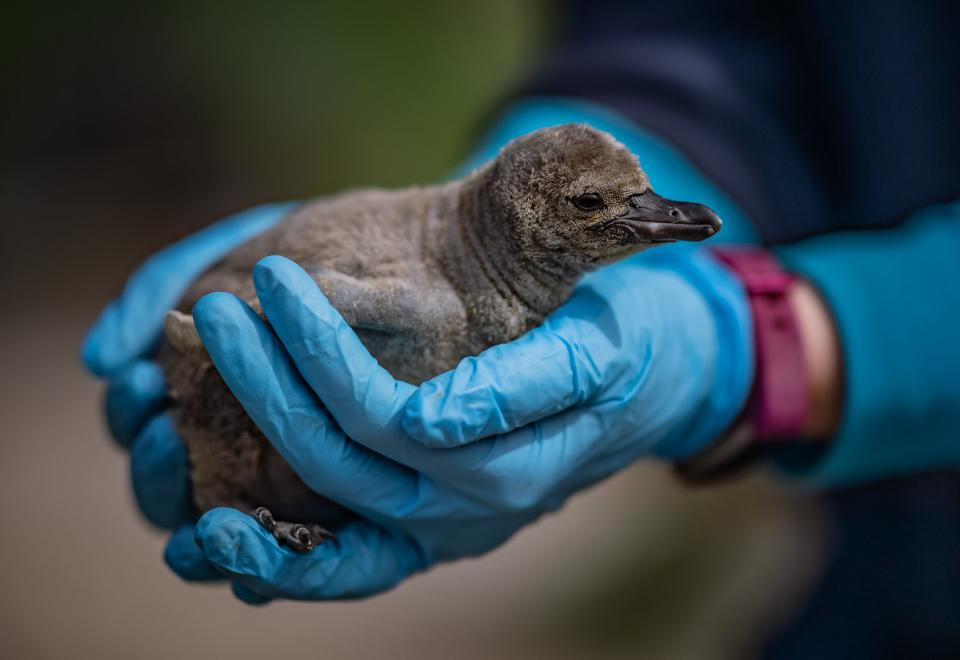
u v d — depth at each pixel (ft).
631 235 2.08
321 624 3.62
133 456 2.11
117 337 2.27
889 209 2.53
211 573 2.10
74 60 5.86
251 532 2.01
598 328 2.11
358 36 5.69
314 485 2.05
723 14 2.57
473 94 5.58
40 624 3.44
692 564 3.93
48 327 5.09
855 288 2.30
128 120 6.05
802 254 2.36
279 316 1.98
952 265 2.32
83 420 4.47
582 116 2.48
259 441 2.07
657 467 4.28
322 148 5.81
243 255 2.09
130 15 5.81
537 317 2.14
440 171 5.58
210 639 3.50
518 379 2.04
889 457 2.32
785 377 2.24
